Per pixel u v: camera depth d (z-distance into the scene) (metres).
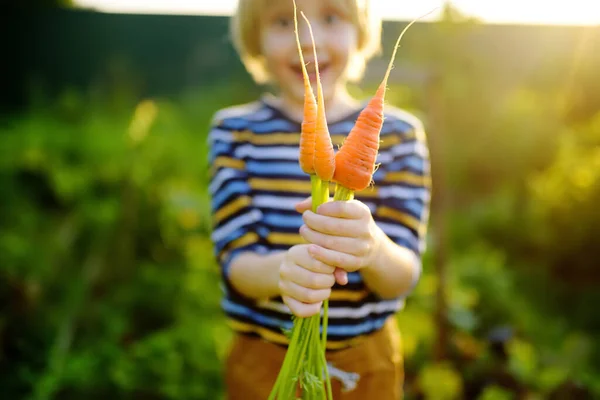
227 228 1.54
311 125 1.11
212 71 8.95
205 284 3.29
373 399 1.56
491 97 5.92
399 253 1.38
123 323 2.87
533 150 5.62
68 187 4.39
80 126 6.86
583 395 2.51
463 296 2.93
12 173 4.53
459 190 5.82
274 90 3.71
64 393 2.32
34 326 2.65
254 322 1.57
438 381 2.48
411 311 2.92
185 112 7.61
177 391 2.41
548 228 4.37
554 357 2.94
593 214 4.19
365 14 1.58
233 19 1.73
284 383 1.17
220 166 1.62
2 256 3.23
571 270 4.27
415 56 5.85
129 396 2.36
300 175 1.56
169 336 2.69
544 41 5.86
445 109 5.93
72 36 9.16
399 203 1.55
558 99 5.53
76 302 2.91
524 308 3.54
